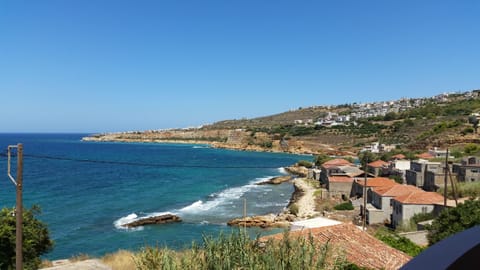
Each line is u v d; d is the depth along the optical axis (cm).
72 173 12794
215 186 10344
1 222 2166
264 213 6819
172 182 11031
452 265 268
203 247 1059
